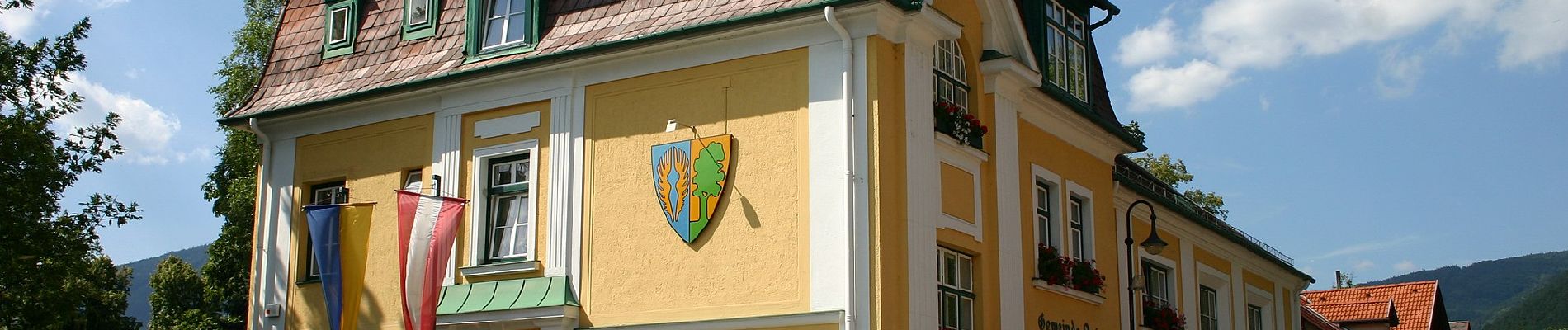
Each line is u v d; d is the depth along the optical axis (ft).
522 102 61.31
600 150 58.80
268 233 68.49
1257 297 100.37
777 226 53.83
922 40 55.57
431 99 64.08
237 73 104.63
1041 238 65.92
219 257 121.29
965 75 61.67
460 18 64.59
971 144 59.21
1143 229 80.18
